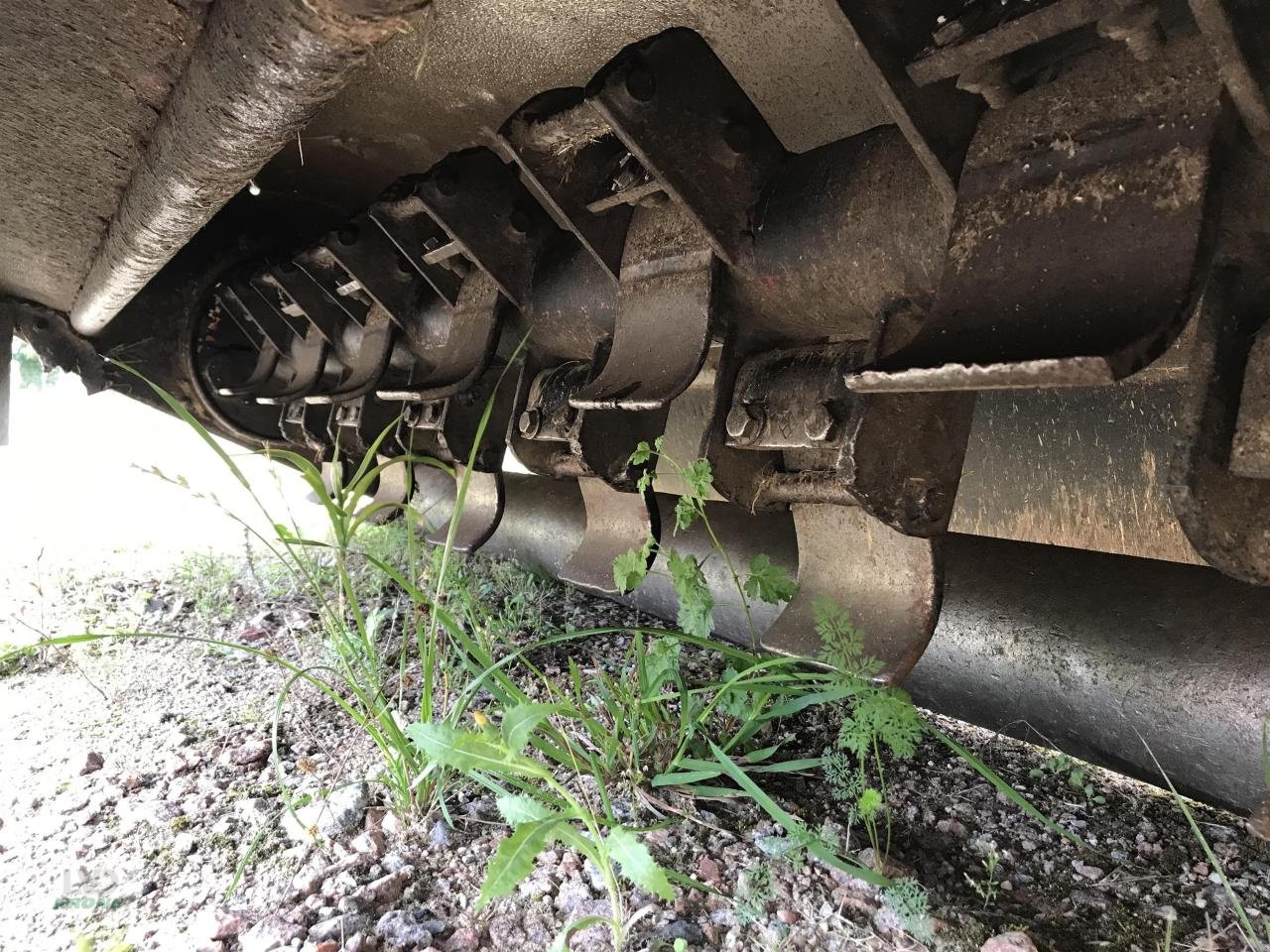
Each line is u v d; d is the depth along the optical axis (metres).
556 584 3.16
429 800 1.69
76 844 1.63
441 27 2.09
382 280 2.83
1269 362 1.04
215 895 1.47
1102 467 2.12
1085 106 1.04
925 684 1.93
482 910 1.40
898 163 1.38
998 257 1.08
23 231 2.56
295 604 3.18
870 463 1.33
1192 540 1.07
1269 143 0.93
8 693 2.39
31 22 1.39
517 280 2.22
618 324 1.81
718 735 1.87
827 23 1.76
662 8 1.86
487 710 2.07
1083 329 0.96
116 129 1.75
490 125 2.45
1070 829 1.57
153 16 1.33
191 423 1.78
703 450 1.71
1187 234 0.92
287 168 3.13
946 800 1.68
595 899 1.40
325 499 1.84
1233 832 1.53
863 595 1.58
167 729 2.11
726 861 1.50
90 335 3.65
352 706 2.18
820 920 1.34
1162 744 1.54
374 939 1.33
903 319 1.42
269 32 1.10
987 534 2.41
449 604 2.80
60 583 3.58
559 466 2.30
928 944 1.29
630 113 1.45
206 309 3.79
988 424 2.32
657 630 1.78
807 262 1.51
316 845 1.58
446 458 2.96
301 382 3.59
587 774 1.76
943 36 1.02
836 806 1.67
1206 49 0.94
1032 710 1.74
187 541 4.52
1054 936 1.30
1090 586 1.70
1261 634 1.45
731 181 1.57
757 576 1.77
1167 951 1.19
